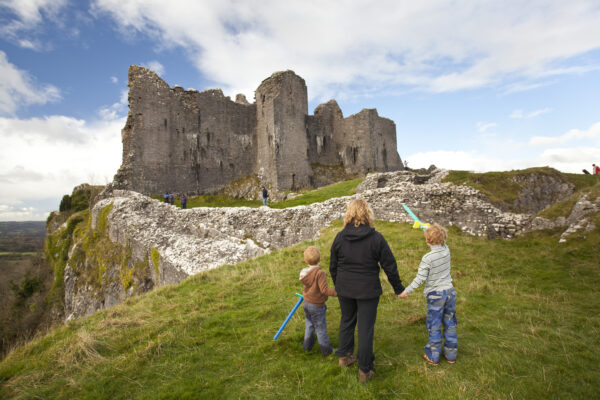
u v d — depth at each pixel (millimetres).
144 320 6012
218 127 42875
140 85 36375
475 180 21891
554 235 9469
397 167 59500
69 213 45969
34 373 4562
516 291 6375
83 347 4902
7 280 38125
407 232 11781
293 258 9891
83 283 22922
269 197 39875
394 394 3439
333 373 3895
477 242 10336
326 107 53062
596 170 24469
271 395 3604
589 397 3266
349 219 3992
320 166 50312
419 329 4930
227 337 5113
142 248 17656
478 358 4027
